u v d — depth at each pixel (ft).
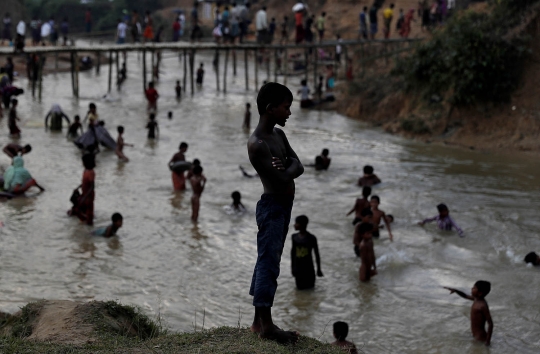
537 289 37.09
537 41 81.71
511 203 53.93
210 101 115.65
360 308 34.94
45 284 36.06
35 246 42.22
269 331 17.16
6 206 50.42
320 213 51.42
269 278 16.48
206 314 33.37
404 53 124.47
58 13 255.29
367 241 38.24
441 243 44.62
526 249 43.27
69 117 92.48
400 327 32.81
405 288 37.47
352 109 101.45
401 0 171.32
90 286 36.22
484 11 88.63
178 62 186.60
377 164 68.80
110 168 64.39
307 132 87.86
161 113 100.27
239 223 48.83
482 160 71.26
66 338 19.61
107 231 44.55
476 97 81.97
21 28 140.46
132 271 38.86
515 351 30.50
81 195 47.01
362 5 184.75
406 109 92.07
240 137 82.89
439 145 79.71
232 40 128.88
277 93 15.79
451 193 57.06
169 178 61.21
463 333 32.22
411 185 59.82
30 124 84.84
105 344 18.16
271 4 216.54
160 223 48.11
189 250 42.83
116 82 131.13
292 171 15.89
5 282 35.94
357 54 149.59
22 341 18.19
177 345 17.43
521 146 75.72
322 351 17.10
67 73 153.48
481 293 31.32
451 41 82.43
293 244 37.19
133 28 140.26
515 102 80.38
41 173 60.90
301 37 127.54
